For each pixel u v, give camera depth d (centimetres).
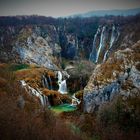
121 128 10144
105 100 12331
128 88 11700
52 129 8294
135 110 10550
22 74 17375
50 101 14962
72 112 12888
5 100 9062
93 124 10681
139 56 12681
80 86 19325
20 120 7612
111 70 12862
